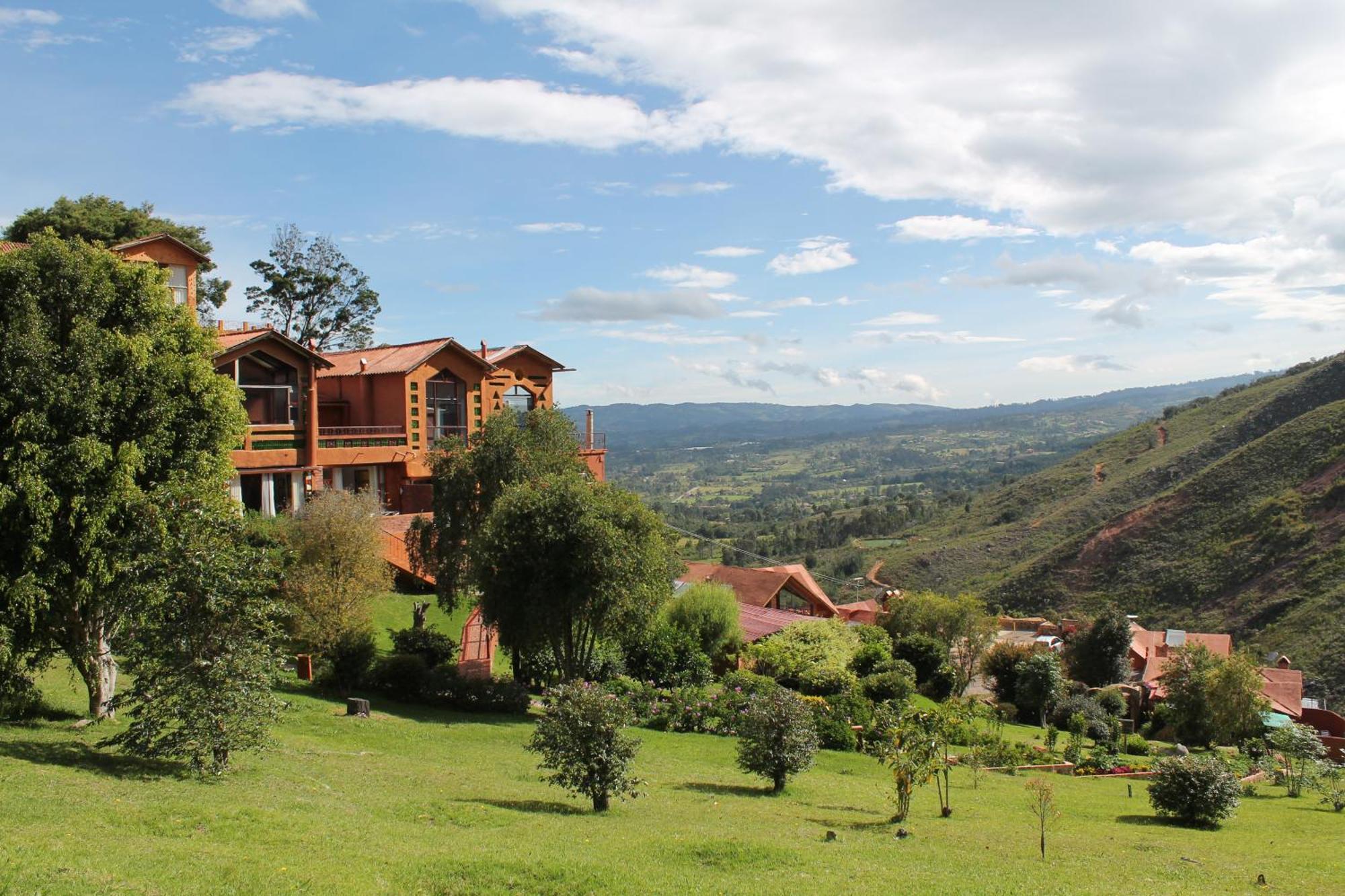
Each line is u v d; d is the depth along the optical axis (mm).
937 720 18047
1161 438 129875
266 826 12156
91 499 16984
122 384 17797
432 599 37000
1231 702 39469
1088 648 51469
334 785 16000
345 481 40438
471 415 46062
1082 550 91812
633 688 29922
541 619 27312
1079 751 29172
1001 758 27094
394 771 18062
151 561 15273
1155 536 87750
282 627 25719
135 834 11055
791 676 38688
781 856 12758
